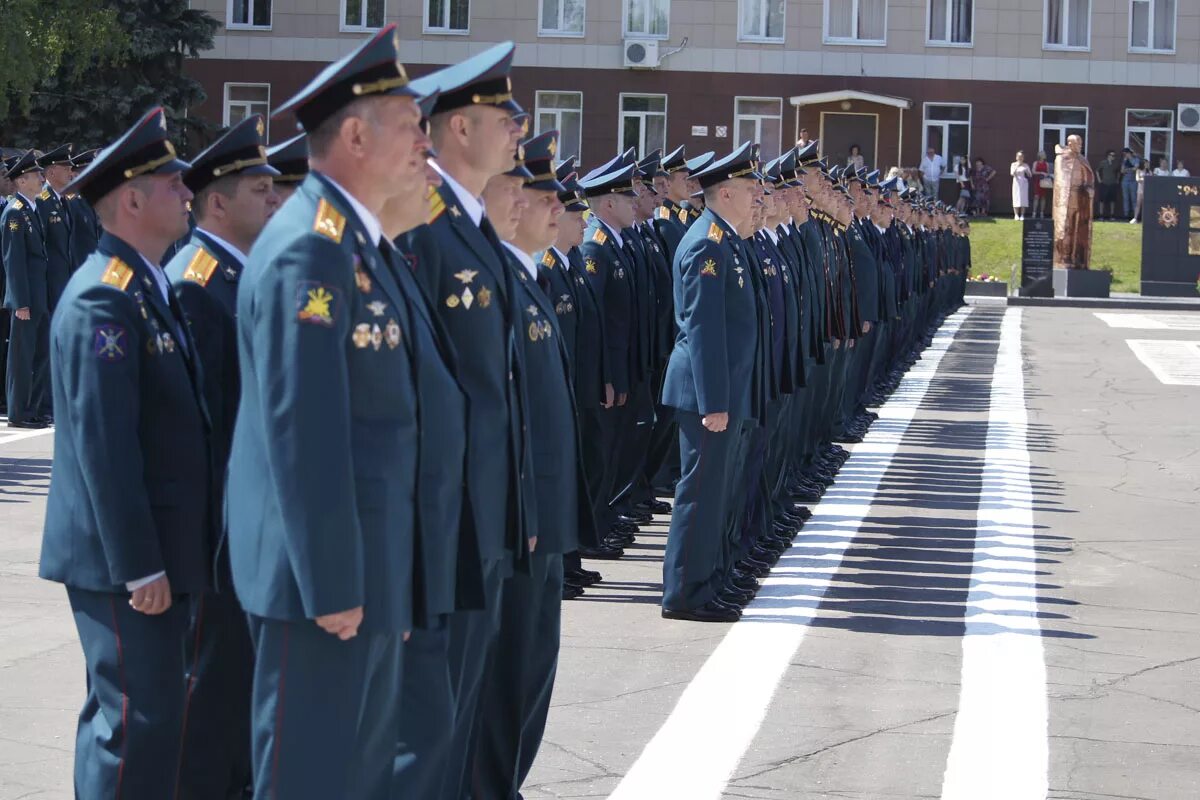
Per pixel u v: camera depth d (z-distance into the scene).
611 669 6.75
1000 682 6.61
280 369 3.54
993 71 41.94
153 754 4.38
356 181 3.79
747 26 41.50
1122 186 42.47
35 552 8.91
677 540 7.62
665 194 10.90
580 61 41.28
